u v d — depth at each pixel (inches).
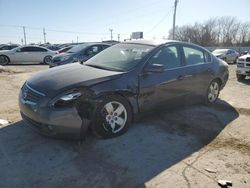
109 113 153.1
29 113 143.2
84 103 140.3
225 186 114.3
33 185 111.4
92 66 177.2
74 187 111.1
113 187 112.0
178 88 192.7
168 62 187.3
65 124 135.6
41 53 734.5
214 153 144.8
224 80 248.4
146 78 168.2
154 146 150.2
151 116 197.0
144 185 114.0
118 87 152.7
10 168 123.1
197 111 217.5
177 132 171.5
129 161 132.7
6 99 247.9
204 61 225.0
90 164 128.6
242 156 142.3
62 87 139.5
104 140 153.6
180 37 2527.1
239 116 209.8
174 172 124.4
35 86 147.6
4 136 156.2
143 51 178.7
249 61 399.9
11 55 698.2
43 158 132.6
